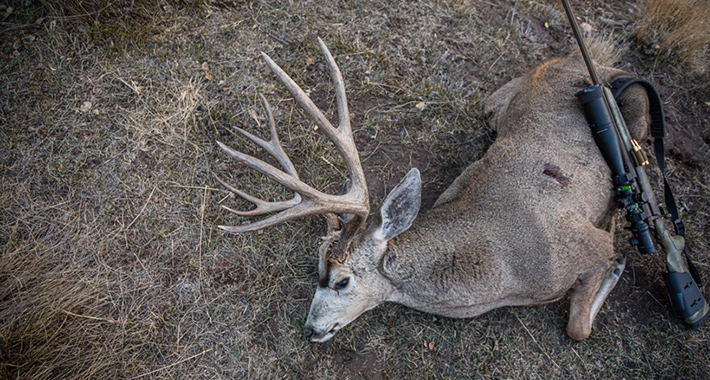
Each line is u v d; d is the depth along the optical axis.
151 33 1.86
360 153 1.86
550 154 1.67
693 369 1.68
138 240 1.69
